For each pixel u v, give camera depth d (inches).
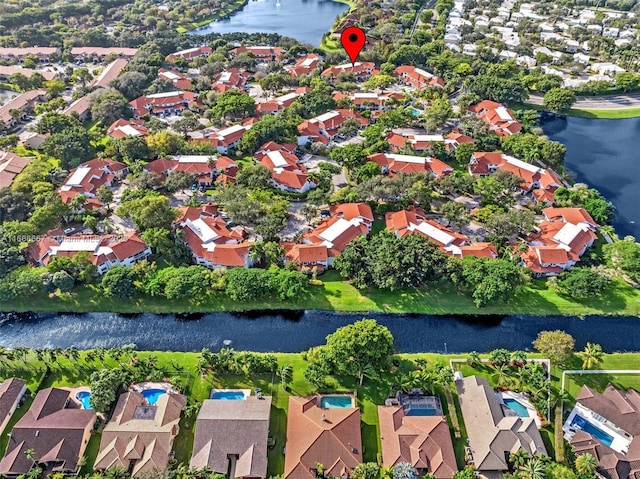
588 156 7332.7
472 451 3304.6
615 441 3430.1
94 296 4687.5
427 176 6043.3
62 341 4315.9
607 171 6934.1
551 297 4643.2
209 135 7352.4
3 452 3420.3
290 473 3147.1
